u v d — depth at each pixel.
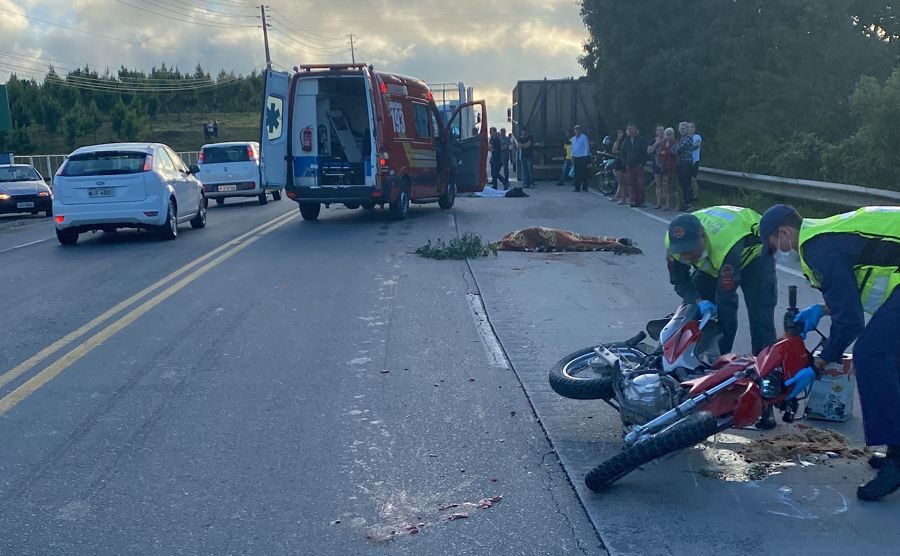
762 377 4.75
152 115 75.94
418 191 19.95
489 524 4.60
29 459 5.59
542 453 5.55
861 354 4.62
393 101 18.50
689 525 4.50
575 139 26.14
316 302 10.24
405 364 7.59
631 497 4.85
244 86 86.31
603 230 16.39
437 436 5.87
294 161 18.23
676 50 24.61
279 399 6.69
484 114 22.12
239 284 11.47
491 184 30.06
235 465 5.44
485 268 12.47
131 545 4.45
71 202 15.76
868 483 4.72
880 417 4.59
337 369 7.46
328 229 17.78
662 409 5.03
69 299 10.81
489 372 7.32
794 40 22.44
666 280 11.19
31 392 6.96
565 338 8.38
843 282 4.52
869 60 22.05
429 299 10.35
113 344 8.44
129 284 11.73
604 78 27.08
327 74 17.70
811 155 18.22
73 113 61.25
